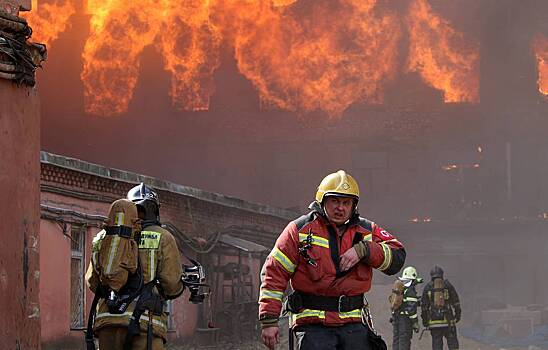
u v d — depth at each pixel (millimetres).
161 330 7957
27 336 10500
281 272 7441
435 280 18734
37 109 10930
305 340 7398
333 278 7426
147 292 7891
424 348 30031
